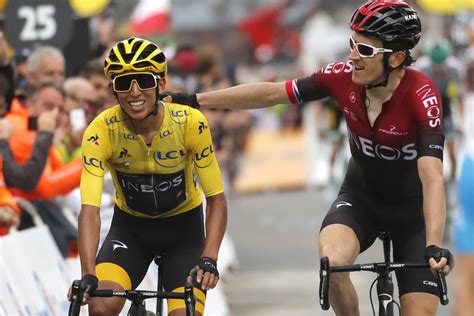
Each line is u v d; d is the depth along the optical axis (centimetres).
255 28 6300
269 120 5019
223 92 1316
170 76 2542
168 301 1227
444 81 3131
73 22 2097
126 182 1230
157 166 1216
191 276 1143
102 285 1191
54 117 1630
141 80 1145
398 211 1317
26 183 1592
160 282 1269
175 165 1221
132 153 1206
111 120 1199
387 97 1253
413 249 1283
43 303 1578
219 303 2056
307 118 4475
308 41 5300
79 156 1712
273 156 4406
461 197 1534
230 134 4144
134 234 1267
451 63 3522
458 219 1551
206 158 1216
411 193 1308
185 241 1272
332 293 1255
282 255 2786
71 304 1095
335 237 1257
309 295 2256
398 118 1255
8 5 2081
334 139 3962
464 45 4572
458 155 3241
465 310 1541
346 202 1327
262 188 4306
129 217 1267
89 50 2191
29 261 1573
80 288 1099
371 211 1327
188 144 1212
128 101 1155
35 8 2078
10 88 1666
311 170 4400
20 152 1662
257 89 1315
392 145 1271
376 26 1205
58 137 1780
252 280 2441
